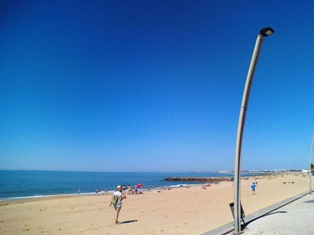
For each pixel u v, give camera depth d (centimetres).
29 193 3775
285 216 943
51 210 1656
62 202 2184
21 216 1409
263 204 1580
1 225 1150
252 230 731
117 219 1174
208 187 4466
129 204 1920
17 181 6862
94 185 5956
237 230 714
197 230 901
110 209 1662
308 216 930
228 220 1095
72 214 1460
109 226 1070
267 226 775
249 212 1197
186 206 1719
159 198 2400
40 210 1664
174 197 2488
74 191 4272
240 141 735
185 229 931
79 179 8838
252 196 2320
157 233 889
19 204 2047
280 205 1248
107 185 6022
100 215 1405
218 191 3319
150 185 6525
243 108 722
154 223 1095
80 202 2175
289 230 716
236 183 735
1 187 4866
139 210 1566
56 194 3556
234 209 729
